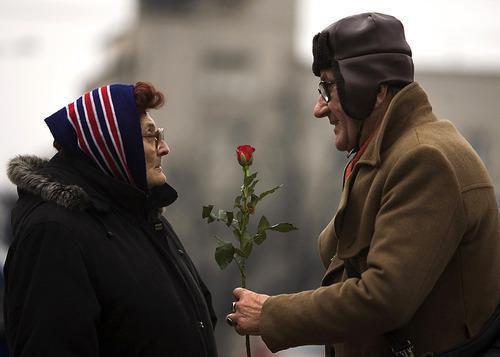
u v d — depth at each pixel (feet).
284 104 300.61
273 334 17.65
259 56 306.96
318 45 18.34
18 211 18.26
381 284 16.80
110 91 18.70
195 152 297.94
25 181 18.20
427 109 17.94
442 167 17.02
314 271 255.91
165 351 18.03
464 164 17.33
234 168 294.25
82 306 17.39
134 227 18.61
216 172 294.25
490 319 17.26
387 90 17.98
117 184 18.54
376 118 18.06
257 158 289.74
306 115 301.22
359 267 17.89
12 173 18.35
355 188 17.99
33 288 17.44
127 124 18.56
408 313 16.84
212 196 288.51
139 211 18.79
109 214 18.37
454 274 17.34
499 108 306.35
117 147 18.57
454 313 17.33
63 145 18.66
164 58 306.96
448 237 16.93
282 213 273.33
